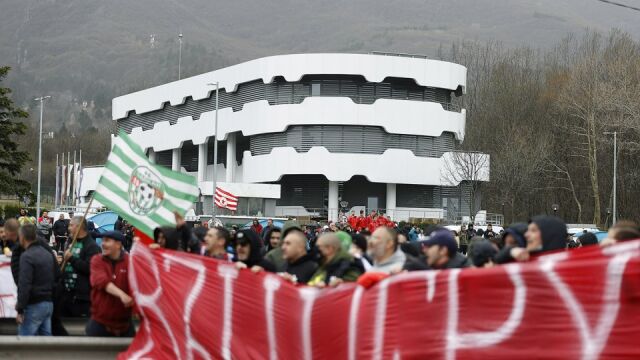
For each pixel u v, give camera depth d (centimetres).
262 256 1229
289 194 8881
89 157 18712
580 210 8831
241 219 6312
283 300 1041
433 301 889
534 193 9162
